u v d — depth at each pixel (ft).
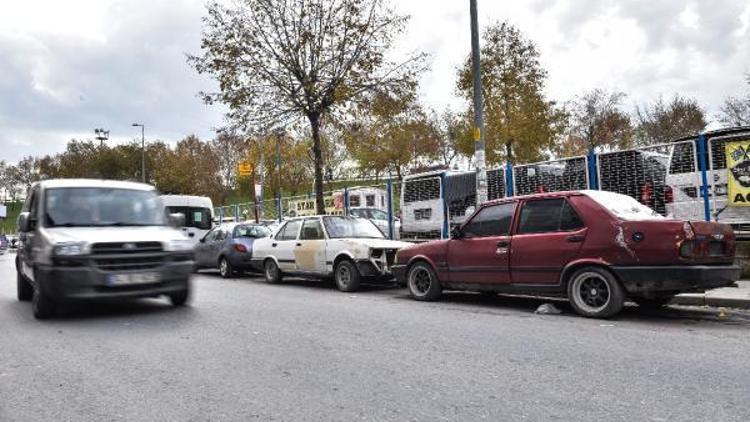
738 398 13.93
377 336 22.15
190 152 173.88
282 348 20.25
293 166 127.03
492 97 85.87
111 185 31.76
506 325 24.17
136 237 27.50
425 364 17.70
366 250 37.42
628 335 21.63
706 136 38.34
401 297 35.17
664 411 13.14
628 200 27.50
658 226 23.95
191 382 16.20
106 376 17.07
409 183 56.08
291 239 43.93
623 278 24.62
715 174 35.96
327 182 133.69
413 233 55.31
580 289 26.35
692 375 15.99
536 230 27.96
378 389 15.24
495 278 29.25
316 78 56.03
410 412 13.43
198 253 57.72
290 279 49.85
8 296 38.65
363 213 62.80
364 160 130.52
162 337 22.54
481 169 42.06
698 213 36.63
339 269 38.99
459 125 96.22
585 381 15.60
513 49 86.43
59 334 23.79
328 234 40.70
